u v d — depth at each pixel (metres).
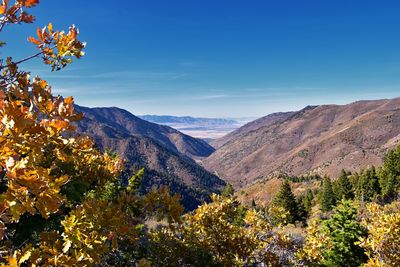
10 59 4.42
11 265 3.66
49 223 7.13
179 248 10.35
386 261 12.38
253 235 12.92
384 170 70.25
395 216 12.67
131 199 6.92
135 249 8.70
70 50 4.35
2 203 2.83
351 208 18.06
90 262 4.73
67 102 3.77
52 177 3.04
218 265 10.86
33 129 3.17
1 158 2.92
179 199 7.32
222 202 12.16
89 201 5.40
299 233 20.78
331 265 16.70
